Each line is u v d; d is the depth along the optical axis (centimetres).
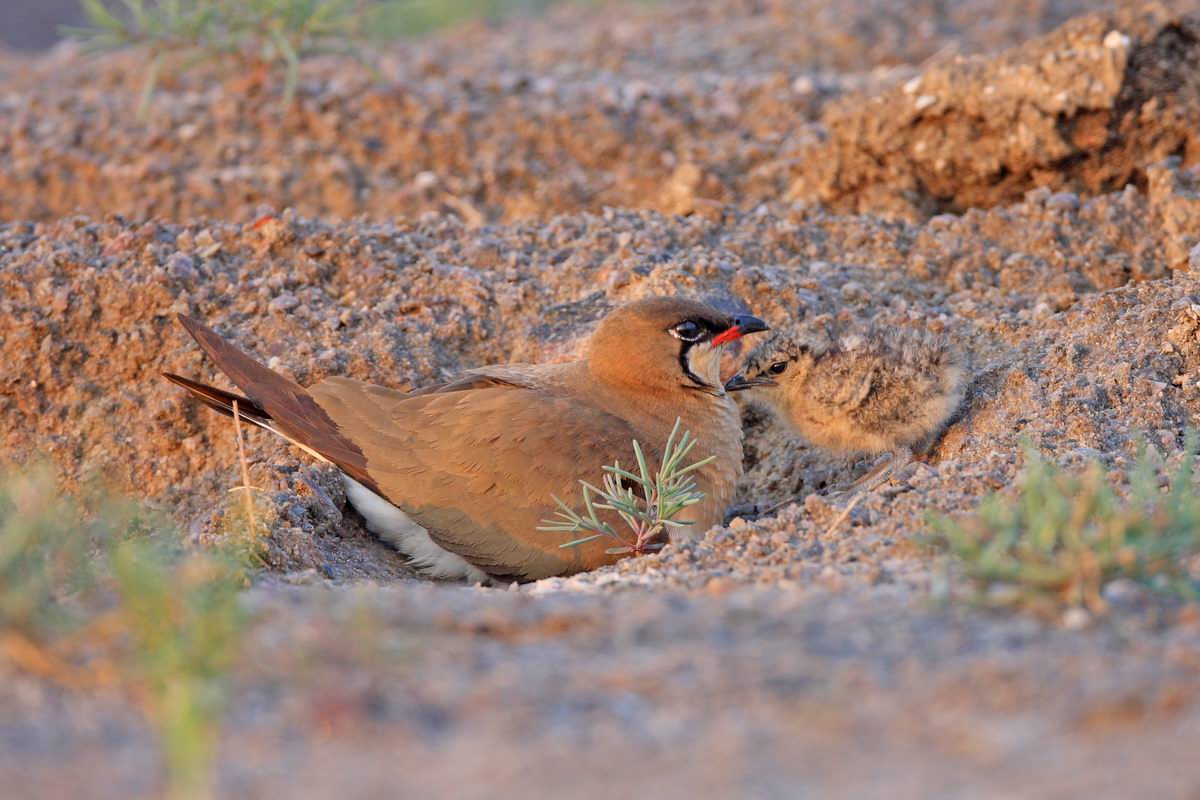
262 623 724
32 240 1404
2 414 1283
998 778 550
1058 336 1231
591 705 622
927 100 1547
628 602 797
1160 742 576
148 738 603
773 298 1357
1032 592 738
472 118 1905
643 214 1513
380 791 550
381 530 1175
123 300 1319
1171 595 743
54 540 799
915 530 905
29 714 620
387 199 1806
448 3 2791
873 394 1177
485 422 1134
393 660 673
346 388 1178
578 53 2398
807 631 709
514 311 1360
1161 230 1417
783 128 1870
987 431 1141
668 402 1184
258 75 1942
